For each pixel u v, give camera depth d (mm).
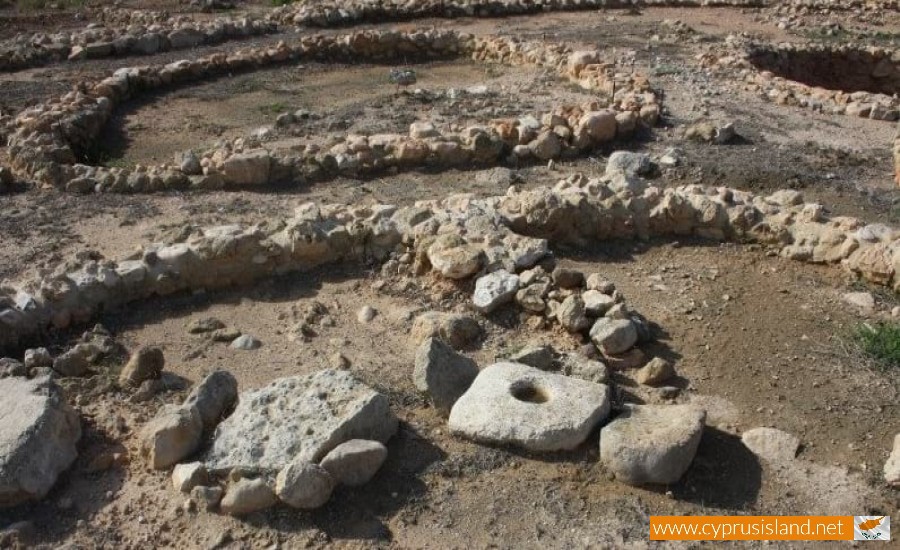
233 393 5062
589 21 17531
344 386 4863
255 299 6668
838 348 5863
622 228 7602
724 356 5785
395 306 6473
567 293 6074
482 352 5770
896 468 4531
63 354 5637
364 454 4422
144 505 4402
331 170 9227
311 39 15172
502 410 4770
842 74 16172
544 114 10602
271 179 9055
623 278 6961
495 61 15023
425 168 9484
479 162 9594
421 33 15461
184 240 7160
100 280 6363
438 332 5828
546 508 4348
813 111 11523
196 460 4652
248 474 4402
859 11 19078
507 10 18203
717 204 7582
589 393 4867
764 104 11758
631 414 4816
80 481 4594
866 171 9406
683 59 14180
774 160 9539
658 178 9133
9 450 4355
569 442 4621
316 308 6414
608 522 4270
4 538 4145
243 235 6770
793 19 18188
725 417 5133
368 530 4234
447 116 11461
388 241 7078
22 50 14289
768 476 4629
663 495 4453
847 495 4496
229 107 12398
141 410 5180
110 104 11836
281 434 4570
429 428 4934
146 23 17594
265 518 4270
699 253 7406
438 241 6711
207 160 9039
